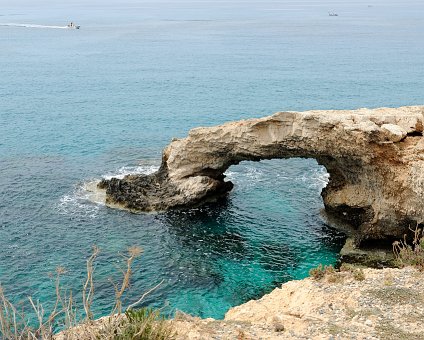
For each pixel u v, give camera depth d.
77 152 56.38
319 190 46.12
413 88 86.38
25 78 100.62
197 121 70.12
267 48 143.00
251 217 41.09
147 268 33.06
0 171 49.75
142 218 40.47
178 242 36.84
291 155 40.22
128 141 60.78
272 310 19.45
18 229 37.78
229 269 33.25
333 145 35.78
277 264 33.88
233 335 15.23
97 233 37.72
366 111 37.56
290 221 40.28
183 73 106.69
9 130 64.75
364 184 36.75
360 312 17.20
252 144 40.50
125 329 13.15
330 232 38.38
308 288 20.17
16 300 28.66
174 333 14.53
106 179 46.72
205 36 173.62
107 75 104.62
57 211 41.06
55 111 75.19
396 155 33.12
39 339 13.41
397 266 25.95
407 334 15.34
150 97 85.00
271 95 84.81
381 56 122.88
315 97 82.31
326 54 129.00
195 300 29.55
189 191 42.66
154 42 157.00
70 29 194.75
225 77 101.62
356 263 33.56
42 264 33.03
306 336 15.23
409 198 32.69
